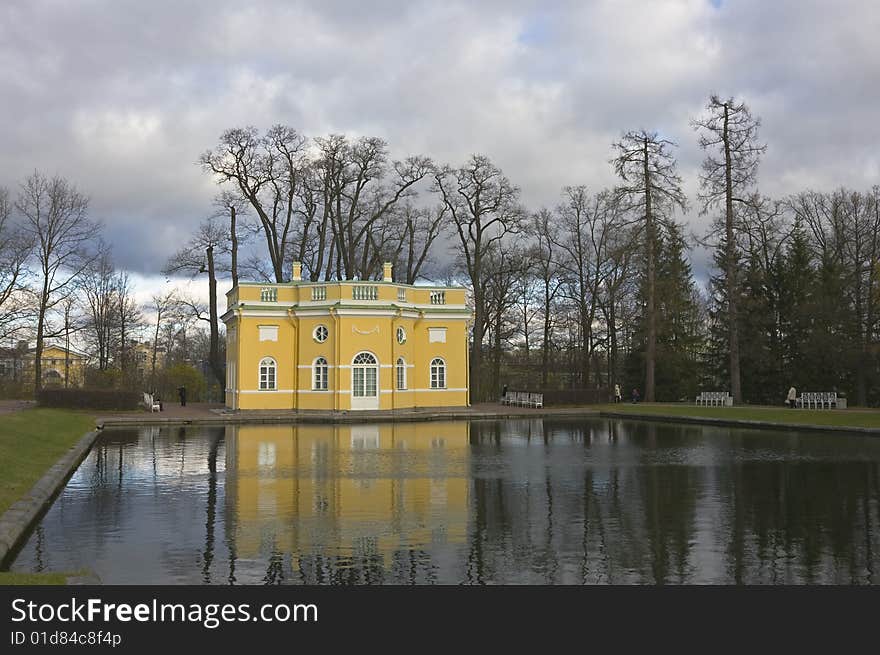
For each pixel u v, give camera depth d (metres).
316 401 38.28
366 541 11.04
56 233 45.16
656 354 48.97
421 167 47.50
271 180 46.50
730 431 29.34
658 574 9.47
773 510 13.23
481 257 52.56
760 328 48.12
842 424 28.19
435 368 41.38
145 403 40.69
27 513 12.05
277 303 39.38
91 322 53.97
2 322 43.66
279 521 12.39
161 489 15.59
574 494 14.83
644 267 46.81
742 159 39.91
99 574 9.41
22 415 26.00
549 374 63.12
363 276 48.41
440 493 14.98
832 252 47.44
